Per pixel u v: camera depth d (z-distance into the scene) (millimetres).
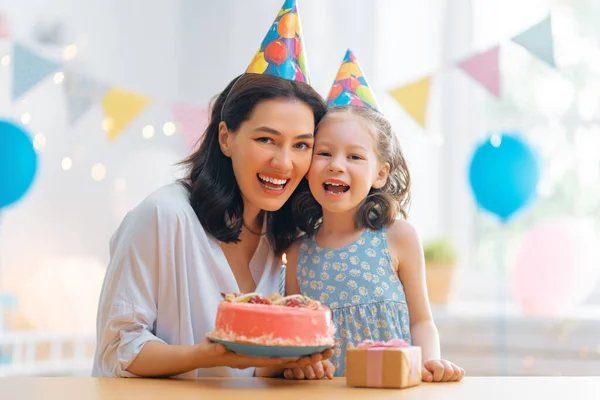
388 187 1563
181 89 3705
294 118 1370
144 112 3670
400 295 1437
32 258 3486
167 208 1350
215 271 1387
